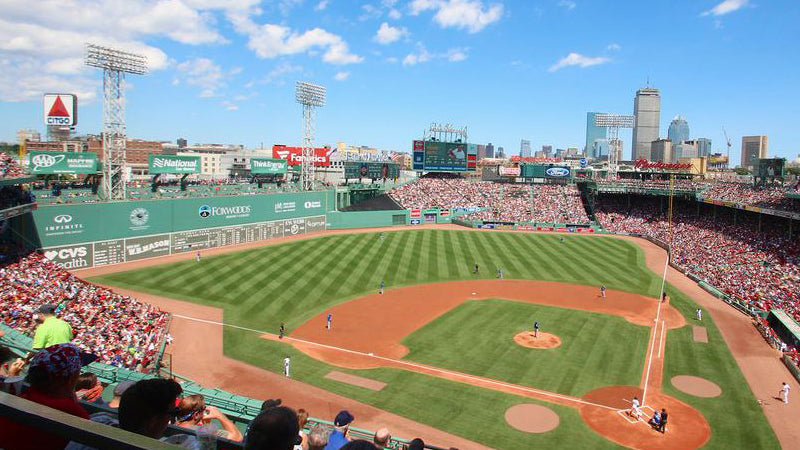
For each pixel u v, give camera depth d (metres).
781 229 75.31
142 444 2.46
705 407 31.77
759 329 46.00
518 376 35.72
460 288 58.53
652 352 40.53
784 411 31.31
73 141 119.00
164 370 32.19
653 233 92.88
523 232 97.31
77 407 4.39
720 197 88.00
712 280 62.22
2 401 2.78
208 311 46.94
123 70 60.56
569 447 27.25
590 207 110.00
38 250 53.28
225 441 4.84
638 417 30.33
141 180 79.69
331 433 8.00
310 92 87.50
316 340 41.81
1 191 51.00
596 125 132.25
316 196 88.00
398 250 76.62
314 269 62.91
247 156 179.25
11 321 32.25
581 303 53.44
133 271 57.84
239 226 74.81
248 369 35.88
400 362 37.75
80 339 32.34
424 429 28.56
